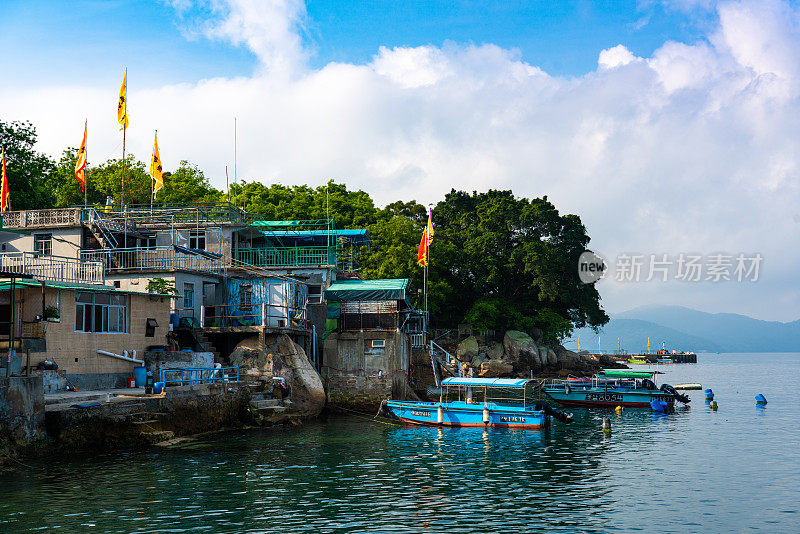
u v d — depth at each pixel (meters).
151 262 46.94
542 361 84.50
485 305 83.50
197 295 44.41
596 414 48.94
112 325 34.81
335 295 48.59
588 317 94.31
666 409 50.28
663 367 164.62
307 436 35.31
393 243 76.44
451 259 84.38
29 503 20.80
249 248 56.00
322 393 42.44
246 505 21.33
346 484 24.55
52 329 30.94
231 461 27.69
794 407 54.78
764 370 144.50
